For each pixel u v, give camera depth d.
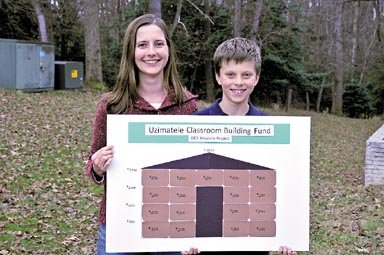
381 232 6.32
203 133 2.62
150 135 2.60
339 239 6.05
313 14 30.44
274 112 24.88
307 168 2.65
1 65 16.09
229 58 2.75
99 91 19.19
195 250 2.63
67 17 25.89
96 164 2.58
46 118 12.73
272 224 2.66
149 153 2.60
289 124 2.64
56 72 18.12
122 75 2.77
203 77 27.36
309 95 31.80
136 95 2.79
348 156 15.21
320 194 9.08
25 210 6.57
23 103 14.17
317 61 31.31
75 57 26.11
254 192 2.64
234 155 2.63
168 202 2.62
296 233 2.66
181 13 25.28
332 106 31.91
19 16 23.72
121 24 25.30
